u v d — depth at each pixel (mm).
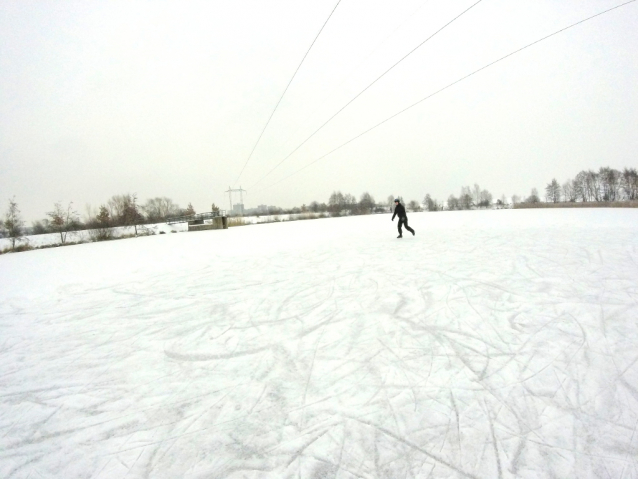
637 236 10023
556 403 2732
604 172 51719
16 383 3664
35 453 2598
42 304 6809
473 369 3295
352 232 16922
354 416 2725
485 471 2141
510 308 4781
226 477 2217
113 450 2564
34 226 38594
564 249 8609
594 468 2123
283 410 2863
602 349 3518
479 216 21312
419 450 2340
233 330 4742
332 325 4656
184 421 2826
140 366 3863
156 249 14328
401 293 5820
